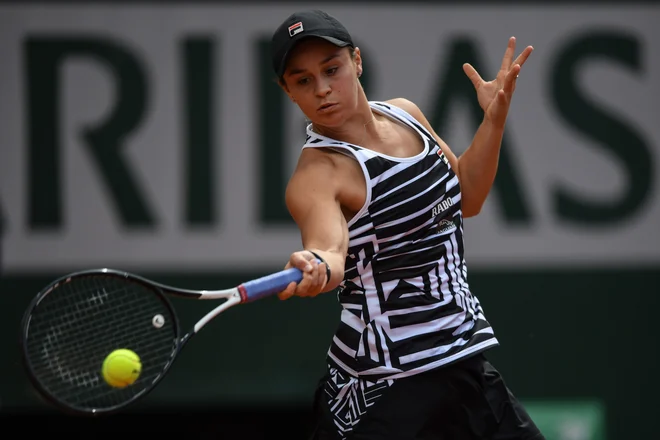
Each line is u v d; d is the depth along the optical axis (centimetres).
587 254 2678
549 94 2675
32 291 2616
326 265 1056
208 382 2641
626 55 2684
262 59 2638
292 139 2639
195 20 2636
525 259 2672
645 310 2683
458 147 2647
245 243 2636
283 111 2639
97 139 2620
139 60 2628
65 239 2616
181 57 2633
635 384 2678
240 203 2636
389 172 1154
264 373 2650
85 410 1031
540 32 2670
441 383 1174
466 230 2672
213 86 2631
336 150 1159
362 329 1168
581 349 2678
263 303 2655
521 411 1231
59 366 1132
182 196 2630
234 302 1075
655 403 2678
